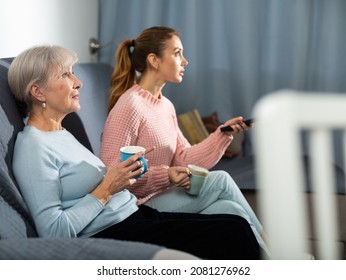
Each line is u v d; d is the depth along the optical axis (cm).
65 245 122
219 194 233
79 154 193
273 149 61
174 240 187
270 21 383
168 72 245
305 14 374
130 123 224
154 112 238
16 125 191
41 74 188
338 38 378
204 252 185
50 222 167
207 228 187
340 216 250
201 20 397
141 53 245
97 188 184
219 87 402
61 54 193
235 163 339
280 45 385
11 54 272
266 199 62
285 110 61
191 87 400
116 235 188
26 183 172
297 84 385
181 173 226
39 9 301
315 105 63
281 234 62
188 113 362
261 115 61
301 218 66
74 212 173
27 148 178
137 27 400
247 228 199
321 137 69
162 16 398
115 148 220
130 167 182
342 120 64
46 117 195
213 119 375
